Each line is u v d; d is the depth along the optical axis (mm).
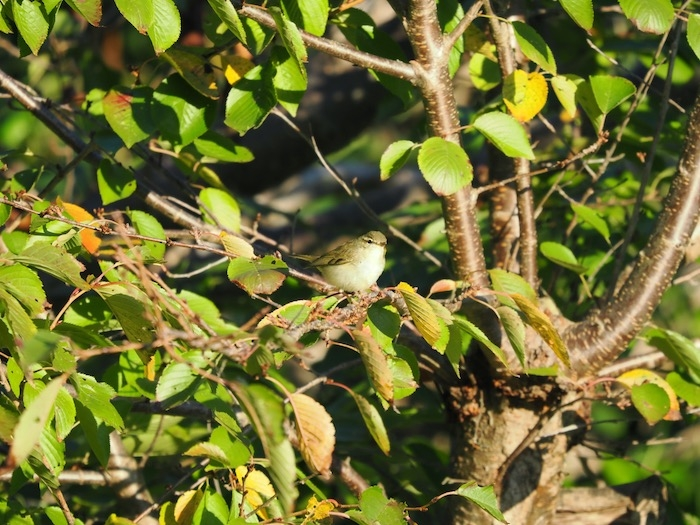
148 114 10352
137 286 8016
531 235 11125
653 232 10695
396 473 13719
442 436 18438
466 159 8953
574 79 10469
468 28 11523
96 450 7922
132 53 16719
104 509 12773
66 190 16969
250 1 10508
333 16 10945
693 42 9523
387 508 7398
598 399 10406
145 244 9961
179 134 10375
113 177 10750
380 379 6863
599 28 15031
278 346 6797
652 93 15102
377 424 6934
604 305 10969
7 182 11781
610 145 14211
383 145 23453
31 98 11523
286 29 8586
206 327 6527
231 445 7746
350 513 7340
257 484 8031
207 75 10555
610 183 15281
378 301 8281
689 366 10352
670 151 14430
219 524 7949
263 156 18250
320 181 23719
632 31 16344
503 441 11117
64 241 8695
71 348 7230
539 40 9805
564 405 10305
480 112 11383
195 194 12625
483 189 10297
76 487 13047
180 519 7773
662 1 9273
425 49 9898
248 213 19031
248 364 6293
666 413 9516
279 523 7453
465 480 11344
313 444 6496
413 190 23000
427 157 8922
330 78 18453
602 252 14219
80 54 17406
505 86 10016
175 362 7719
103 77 15773
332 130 18172
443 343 7859
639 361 11562
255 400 5910
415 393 14680
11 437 7199
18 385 7461
